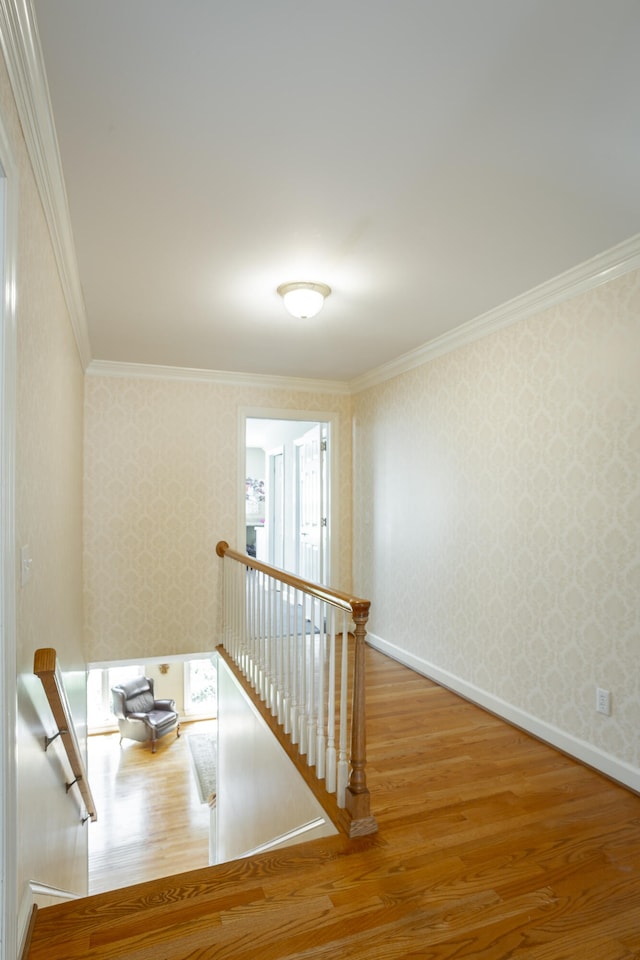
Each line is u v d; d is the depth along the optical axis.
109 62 1.38
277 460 7.49
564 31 1.29
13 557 1.26
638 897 1.65
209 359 4.26
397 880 1.72
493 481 3.19
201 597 4.61
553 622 2.74
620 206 2.07
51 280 2.09
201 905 1.60
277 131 1.65
